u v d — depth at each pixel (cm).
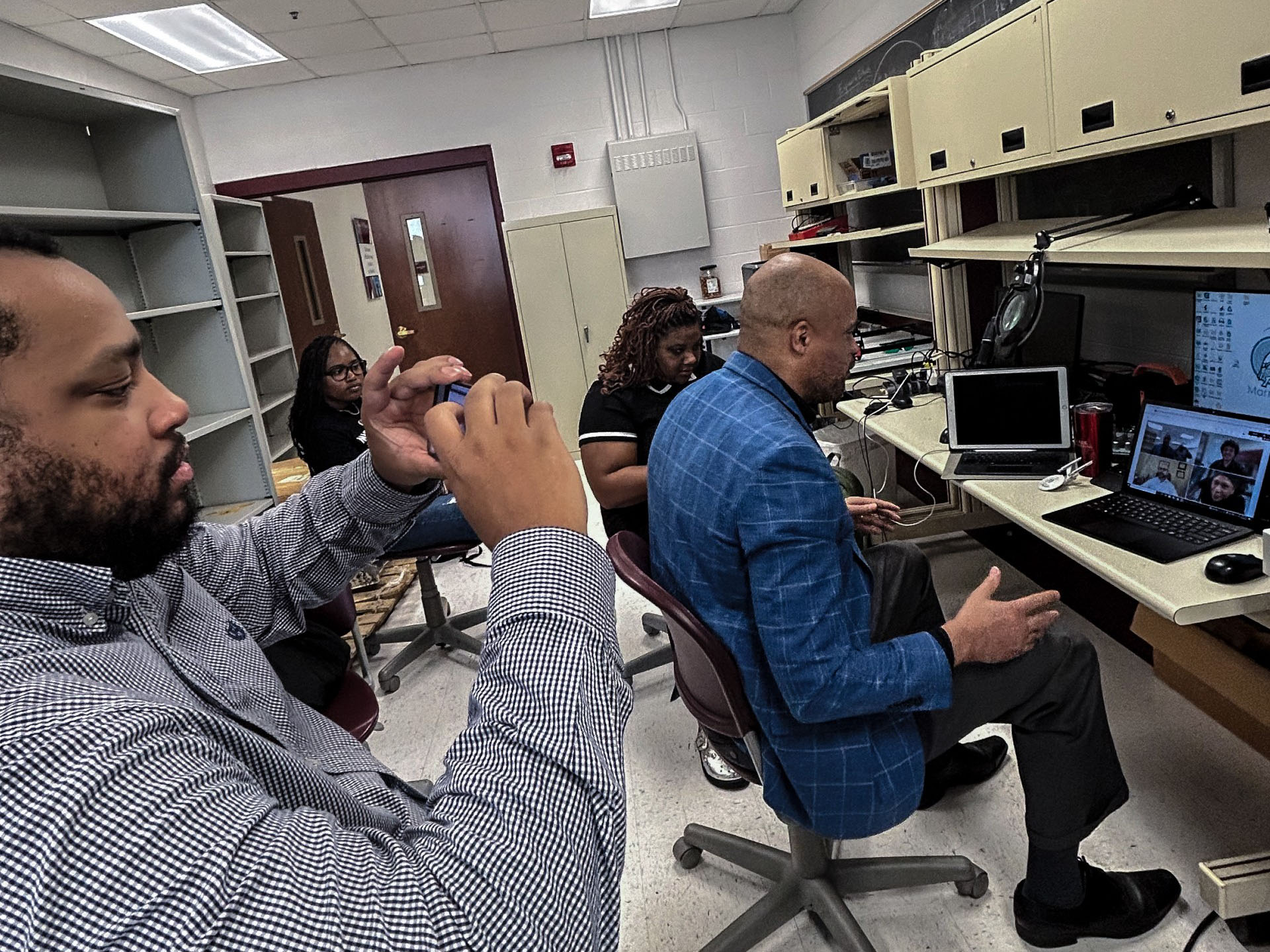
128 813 35
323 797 59
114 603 56
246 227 549
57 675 41
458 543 274
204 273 357
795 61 577
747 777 153
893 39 432
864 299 523
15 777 34
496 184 578
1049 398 221
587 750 45
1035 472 210
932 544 348
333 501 87
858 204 479
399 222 599
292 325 574
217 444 372
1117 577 150
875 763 132
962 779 199
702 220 575
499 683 47
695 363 234
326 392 319
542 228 556
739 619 136
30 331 42
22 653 44
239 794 41
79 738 36
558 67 564
